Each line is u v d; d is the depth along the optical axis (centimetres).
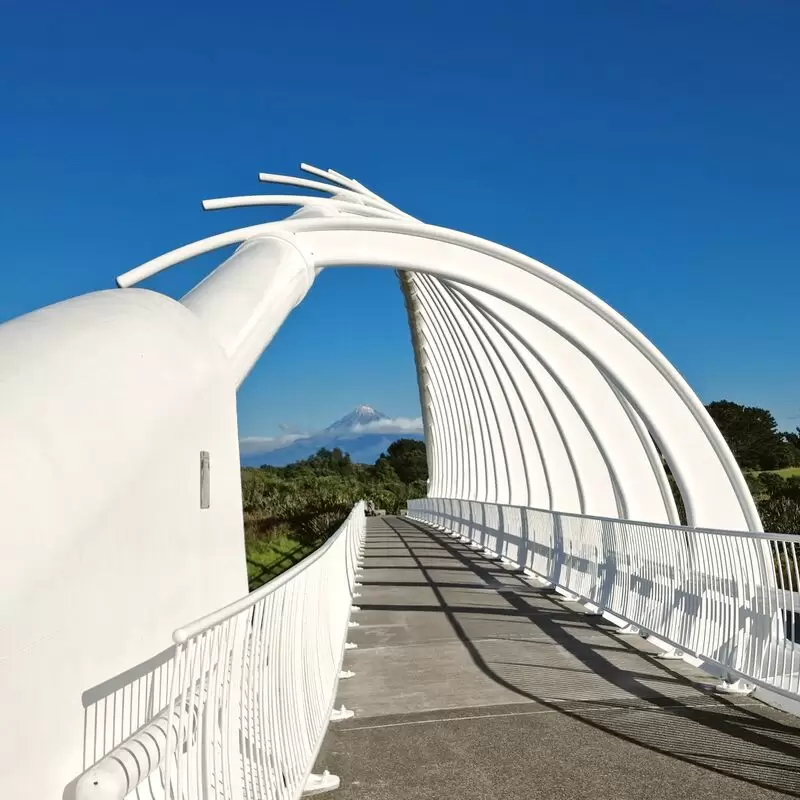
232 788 338
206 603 462
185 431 420
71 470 278
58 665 258
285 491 3934
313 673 561
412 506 4488
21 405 274
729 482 1062
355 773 498
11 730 229
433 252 1102
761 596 642
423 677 755
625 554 996
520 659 821
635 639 916
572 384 1354
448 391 3272
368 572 1633
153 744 262
